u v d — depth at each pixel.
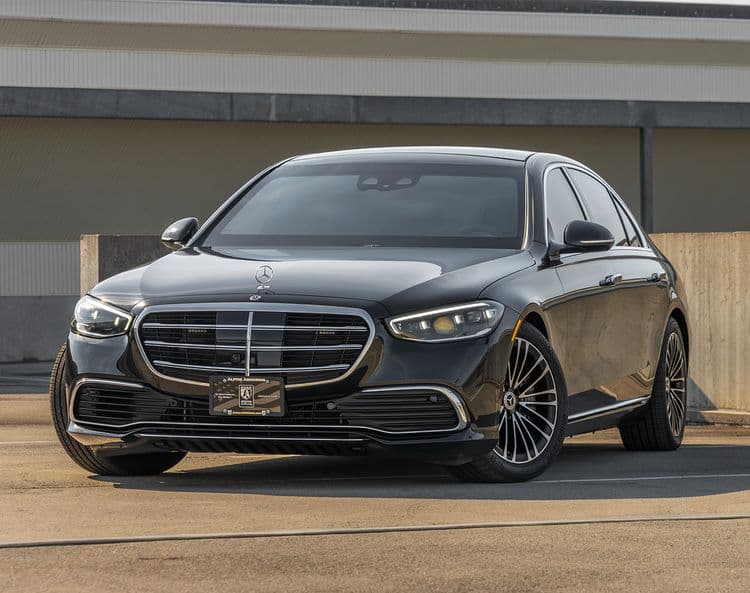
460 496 7.72
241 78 48.88
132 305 8.30
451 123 49.97
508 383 8.41
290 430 8.02
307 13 49.91
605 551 6.04
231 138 47.91
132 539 6.25
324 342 7.98
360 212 9.29
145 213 46.62
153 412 8.20
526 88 52.44
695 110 52.88
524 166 9.66
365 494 7.80
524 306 8.41
